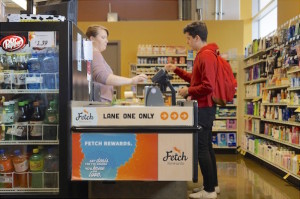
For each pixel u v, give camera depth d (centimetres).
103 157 190
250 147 651
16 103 239
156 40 816
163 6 1045
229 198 371
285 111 498
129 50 819
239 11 871
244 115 736
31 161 237
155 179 188
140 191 213
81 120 192
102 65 311
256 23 916
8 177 237
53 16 224
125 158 189
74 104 205
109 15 926
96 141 190
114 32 820
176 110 188
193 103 189
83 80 251
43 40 218
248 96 710
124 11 1046
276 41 550
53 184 237
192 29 353
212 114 338
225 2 872
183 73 398
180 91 343
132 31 819
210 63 328
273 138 549
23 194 213
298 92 460
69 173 196
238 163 602
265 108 601
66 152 197
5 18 288
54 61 229
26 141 224
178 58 763
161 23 815
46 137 233
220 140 739
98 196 215
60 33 208
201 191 346
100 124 190
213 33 813
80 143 191
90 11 1048
